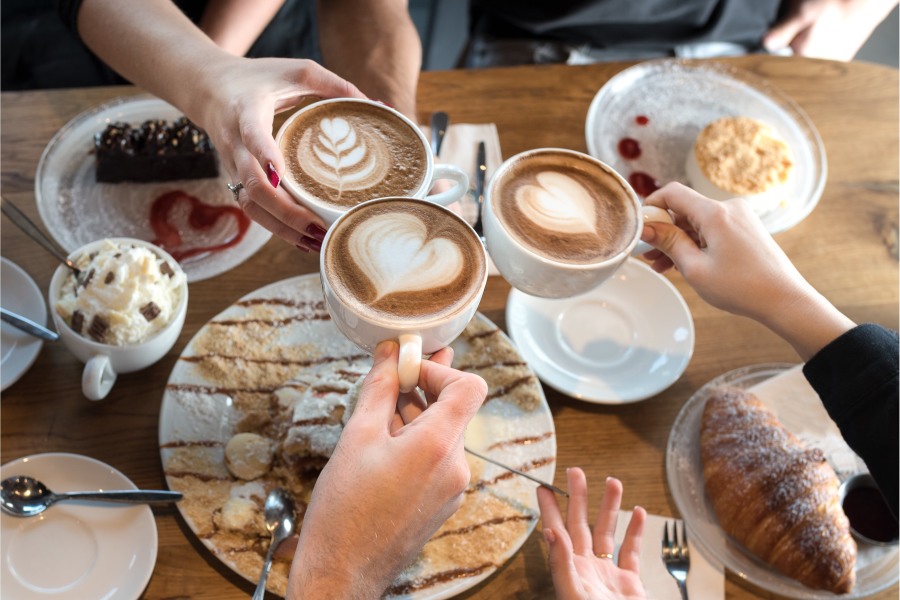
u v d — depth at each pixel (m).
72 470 0.94
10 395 1.03
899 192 1.44
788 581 0.96
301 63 1.02
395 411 0.80
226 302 1.16
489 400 1.06
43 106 1.36
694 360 1.18
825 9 1.92
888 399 0.89
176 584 0.90
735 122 1.46
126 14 1.19
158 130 1.29
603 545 0.93
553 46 1.82
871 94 1.61
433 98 1.48
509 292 1.21
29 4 1.91
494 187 0.91
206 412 1.01
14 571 0.87
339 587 0.70
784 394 1.13
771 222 1.37
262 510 0.92
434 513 0.73
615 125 1.51
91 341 0.97
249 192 0.90
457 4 2.77
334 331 1.11
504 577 0.94
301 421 0.95
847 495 1.03
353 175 0.90
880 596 0.96
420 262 0.77
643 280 1.23
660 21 1.78
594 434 1.08
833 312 0.97
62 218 1.23
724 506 0.98
